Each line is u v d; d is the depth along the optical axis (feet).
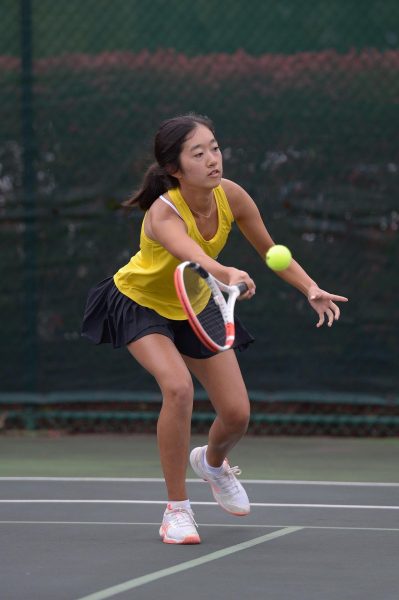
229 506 37.99
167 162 33.78
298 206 60.23
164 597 27.91
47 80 61.82
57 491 46.44
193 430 62.95
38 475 51.13
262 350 60.95
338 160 60.18
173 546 34.68
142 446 60.18
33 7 61.87
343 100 60.23
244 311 60.90
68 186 61.72
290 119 60.34
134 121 61.26
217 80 60.75
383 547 34.73
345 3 60.23
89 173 61.57
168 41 61.05
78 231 61.62
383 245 60.13
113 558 32.83
